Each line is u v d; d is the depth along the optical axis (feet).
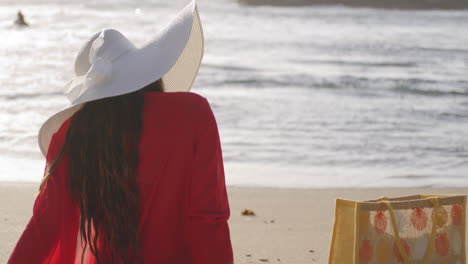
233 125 36.94
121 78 6.95
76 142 6.98
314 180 26.09
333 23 116.78
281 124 37.60
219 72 57.93
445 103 46.32
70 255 7.20
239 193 23.58
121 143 6.93
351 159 30.17
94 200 6.95
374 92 50.42
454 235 10.92
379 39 90.68
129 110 6.98
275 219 19.99
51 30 96.12
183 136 7.00
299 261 15.84
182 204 7.14
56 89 47.83
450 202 10.84
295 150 31.58
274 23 114.21
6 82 50.47
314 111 42.04
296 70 60.64
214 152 7.07
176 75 8.61
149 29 102.17
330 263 10.73
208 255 6.96
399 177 27.02
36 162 28.27
